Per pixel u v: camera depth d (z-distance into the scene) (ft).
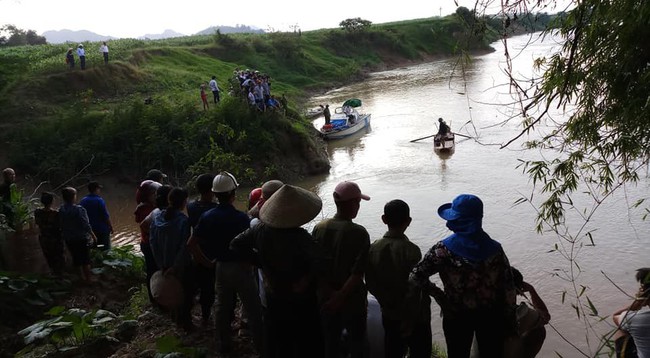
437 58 233.96
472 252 13.34
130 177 78.02
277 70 172.04
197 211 19.84
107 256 32.32
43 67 107.34
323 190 71.72
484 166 73.31
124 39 172.76
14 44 236.22
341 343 17.63
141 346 20.42
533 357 15.87
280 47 182.70
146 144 79.36
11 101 94.43
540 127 48.70
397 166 79.20
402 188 68.54
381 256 15.17
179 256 19.62
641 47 14.21
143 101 96.37
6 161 80.23
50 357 20.25
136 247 55.26
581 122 16.28
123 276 31.65
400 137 97.04
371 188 70.13
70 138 81.92
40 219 30.66
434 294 13.99
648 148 15.43
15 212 41.22
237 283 17.65
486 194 62.59
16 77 103.55
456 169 73.87
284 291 14.62
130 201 73.51
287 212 14.40
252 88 84.23
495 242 13.61
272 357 15.35
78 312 21.98
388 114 117.50
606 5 13.78
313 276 14.67
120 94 107.34
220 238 17.49
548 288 40.11
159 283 19.80
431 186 67.97
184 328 21.18
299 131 82.89
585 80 15.11
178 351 18.01
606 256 44.21
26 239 39.24
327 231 15.46
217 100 94.48
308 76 176.24
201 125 79.87
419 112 115.65
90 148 79.15
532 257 45.39
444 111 112.47
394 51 227.20
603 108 15.67
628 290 38.81
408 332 15.47
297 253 14.38
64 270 31.40
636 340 13.89
